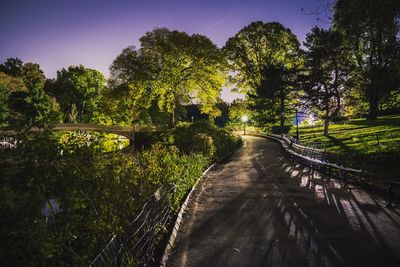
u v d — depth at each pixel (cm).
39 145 446
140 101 4766
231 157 2875
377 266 617
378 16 1301
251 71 5453
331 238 764
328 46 3291
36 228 347
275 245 738
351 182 1395
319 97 3459
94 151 559
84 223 505
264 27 5219
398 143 1948
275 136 4938
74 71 7325
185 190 1270
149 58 4609
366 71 3183
